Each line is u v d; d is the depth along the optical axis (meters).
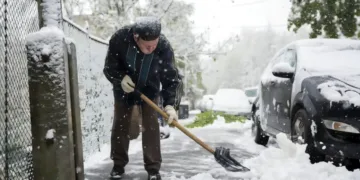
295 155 3.87
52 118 2.47
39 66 2.48
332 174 3.41
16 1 2.63
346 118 3.68
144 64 3.39
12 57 2.54
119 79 3.43
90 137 4.70
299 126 4.27
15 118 2.54
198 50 13.16
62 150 2.47
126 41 3.34
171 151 5.17
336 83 4.03
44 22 2.70
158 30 3.14
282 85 4.98
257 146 5.86
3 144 2.38
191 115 26.38
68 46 2.65
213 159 4.56
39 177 2.47
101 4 12.44
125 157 3.68
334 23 13.02
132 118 3.63
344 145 3.66
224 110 14.80
